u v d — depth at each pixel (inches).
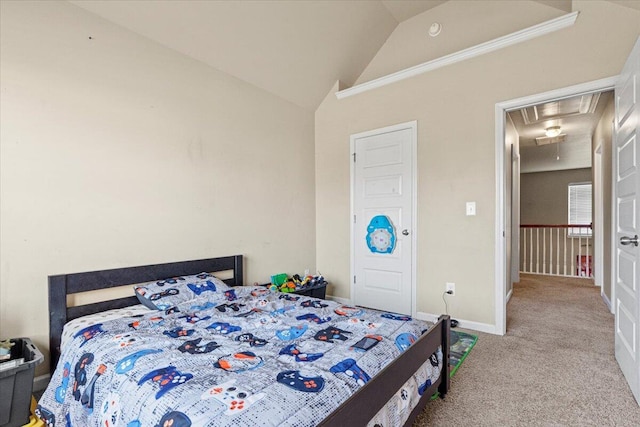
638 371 68.7
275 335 64.4
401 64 138.3
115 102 92.7
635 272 71.6
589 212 311.1
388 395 46.4
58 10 82.4
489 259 114.0
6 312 74.7
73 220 84.7
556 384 77.8
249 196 130.0
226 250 121.3
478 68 116.0
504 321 112.0
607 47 94.6
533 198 337.7
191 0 94.2
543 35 104.3
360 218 147.9
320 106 160.2
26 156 77.4
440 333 69.1
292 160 149.6
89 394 51.6
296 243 151.4
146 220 99.0
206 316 77.3
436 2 126.3
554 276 223.3
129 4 89.7
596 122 178.9
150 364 50.6
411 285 132.1
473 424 63.3
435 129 125.5
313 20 116.3
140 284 96.5
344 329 66.8
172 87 105.7
